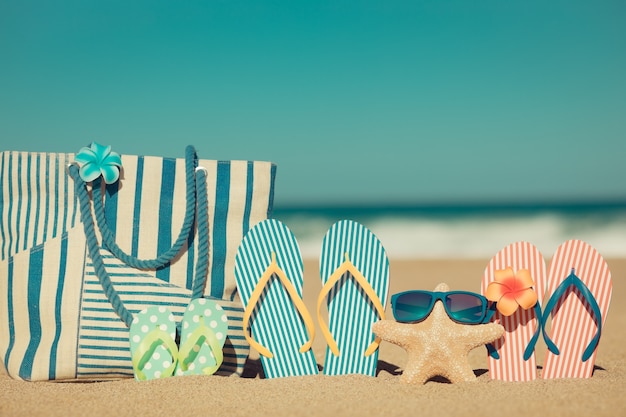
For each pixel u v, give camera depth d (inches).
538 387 102.4
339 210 1307.8
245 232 124.9
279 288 121.1
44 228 121.6
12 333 121.4
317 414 87.6
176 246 120.2
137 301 119.5
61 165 122.6
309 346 117.8
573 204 1425.9
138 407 94.0
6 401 98.7
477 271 376.8
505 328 117.4
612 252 551.5
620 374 120.4
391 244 645.9
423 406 90.8
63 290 119.2
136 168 123.7
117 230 121.7
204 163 125.3
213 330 117.1
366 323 119.1
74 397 100.5
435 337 111.3
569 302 117.6
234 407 93.1
